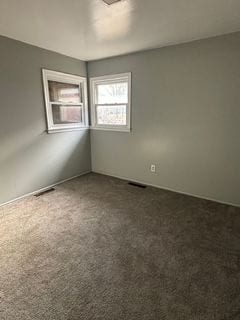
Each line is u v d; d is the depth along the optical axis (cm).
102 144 408
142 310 132
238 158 265
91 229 224
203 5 181
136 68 327
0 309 132
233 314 129
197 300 138
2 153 273
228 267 168
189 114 292
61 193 323
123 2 174
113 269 166
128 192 328
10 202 290
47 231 220
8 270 164
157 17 203
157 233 217
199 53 268
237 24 221
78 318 126
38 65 299
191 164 306
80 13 194
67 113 366
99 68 370
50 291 145
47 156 338
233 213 258
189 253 185
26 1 172
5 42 255
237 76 248
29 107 298
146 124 338
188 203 288
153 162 345
